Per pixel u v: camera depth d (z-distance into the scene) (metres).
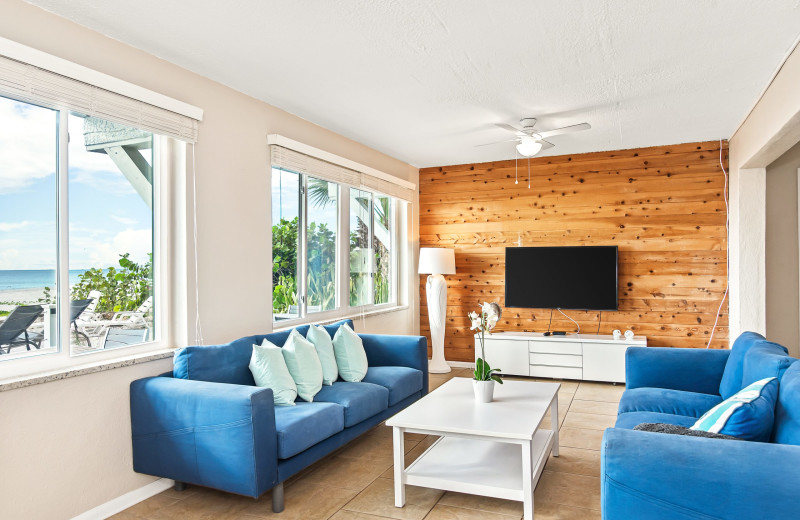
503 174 6.38
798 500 1.53
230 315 3.66
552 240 6.14
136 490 2.90
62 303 2.68
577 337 5.73
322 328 4.06
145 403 2.83
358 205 5.62
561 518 2.61
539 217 6.20
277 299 4.32
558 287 5.99
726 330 5.48
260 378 3.21
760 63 3.36
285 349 3.46
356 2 2.56
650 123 4.77
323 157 4.66
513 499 2.57
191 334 3.33
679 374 3.38
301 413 2.96
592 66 3.41
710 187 5.54
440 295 6.29
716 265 5.52
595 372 5.53
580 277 5.90
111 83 2.82
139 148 3.17
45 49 2.57
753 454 1.62
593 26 2.85
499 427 2.64
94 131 2.89
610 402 4.80
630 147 5.77
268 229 4.06
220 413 2.59
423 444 3.78
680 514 1.65
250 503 2.84
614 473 1.74
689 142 5.58
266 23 2.77
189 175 3.35
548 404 3.09
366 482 3.10
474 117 4.53
